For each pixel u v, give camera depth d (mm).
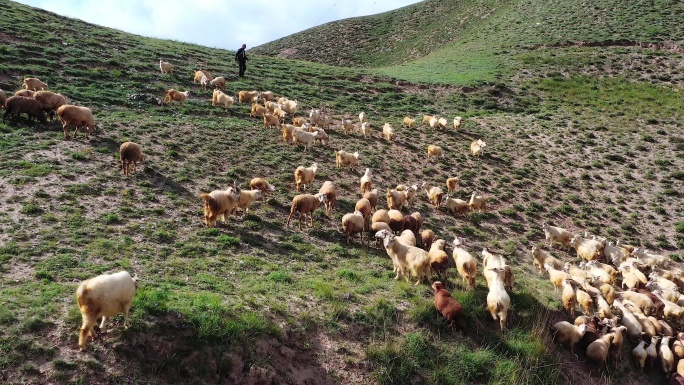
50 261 11891
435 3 96500
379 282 14195
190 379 9211
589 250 19938
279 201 19656
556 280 16422
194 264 13273
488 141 33188
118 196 16797
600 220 24719
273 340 10609
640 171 30297
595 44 52750
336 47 84375
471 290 14172
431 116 35188
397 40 83812
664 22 54812
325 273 14445
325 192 19266
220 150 23594
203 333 9852
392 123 34438
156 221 15648
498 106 40781
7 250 12109
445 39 76375
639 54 49406
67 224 14148
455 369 11391
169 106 28672
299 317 11523
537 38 56844
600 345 13086
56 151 19047
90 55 32688
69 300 10133
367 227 18578
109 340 9242
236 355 9898
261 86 37000
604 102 41281
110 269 12117
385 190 23812
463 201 22516
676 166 30688
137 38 42438
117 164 19266
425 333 12125
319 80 42250
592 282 16500
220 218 16984
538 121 37656
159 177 19156
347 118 34156
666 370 13844
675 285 17891
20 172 16734
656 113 38656
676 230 24203
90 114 20594
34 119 21781
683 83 43312
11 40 30969
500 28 66688
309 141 26141
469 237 20594
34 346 8727
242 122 28688
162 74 33719
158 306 10125
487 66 50375
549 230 21188
